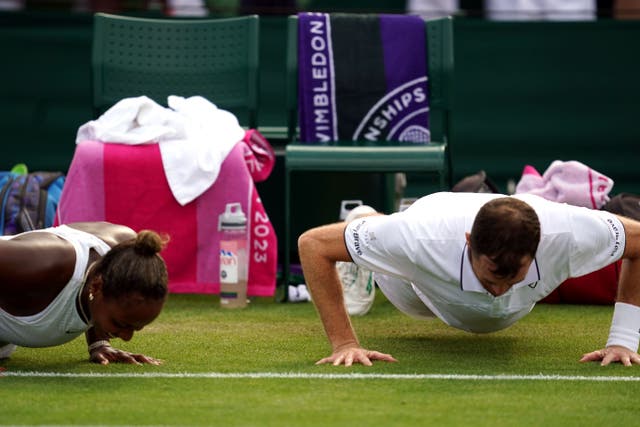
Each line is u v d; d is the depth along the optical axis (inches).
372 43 732.7
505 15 1000.2
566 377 451.8
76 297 435.5
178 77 751.7
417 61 733.3
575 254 446.0
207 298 701.9
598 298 663.8
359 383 439.5
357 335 561.6
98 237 448.1
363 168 662.5
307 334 561.6
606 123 931.3
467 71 929.5
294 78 729.0
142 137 666.2
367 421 378.3
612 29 925.8
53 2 978.1
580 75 929.5
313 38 729.6
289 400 409.4
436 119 938.7
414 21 737.0
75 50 904.9
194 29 753.6
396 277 494.9
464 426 373.4
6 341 457.4
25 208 703.1
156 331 570.3
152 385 434.9
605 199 681.0
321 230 470.9
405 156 661.9
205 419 379.9
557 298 671.1
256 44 743.7
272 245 671.1
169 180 662.5
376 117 730.8
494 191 727.7
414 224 450.0
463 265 442.0
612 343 484.4
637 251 458.6
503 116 932.6
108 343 490.6
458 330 577.6
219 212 669.3
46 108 904.9
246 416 384.8
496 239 409.1
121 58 749.3
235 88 747.4
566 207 450.9
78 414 386.6
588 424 378.0
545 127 933.8
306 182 749.3
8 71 902.4
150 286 405.4
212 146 670.5
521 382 442.9
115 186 662.5
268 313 636.1
